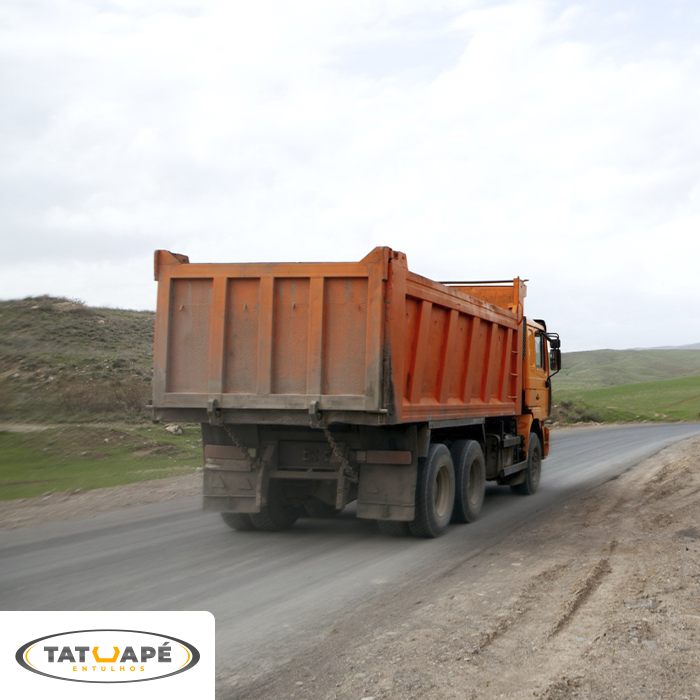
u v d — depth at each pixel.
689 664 4.70
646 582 6.81
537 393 14.39
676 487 14.06
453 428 10.70
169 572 7.48
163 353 8.96
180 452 20.36
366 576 7.32
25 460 18.66
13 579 7.15
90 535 9.67
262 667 4.76
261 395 8.59
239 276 8.74
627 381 184.00
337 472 9.36
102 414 26.77
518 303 13.11
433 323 9.59
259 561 8.04
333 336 8.43
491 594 6.52
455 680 4.48
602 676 4.51
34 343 44.41
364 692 4.32
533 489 14.05
